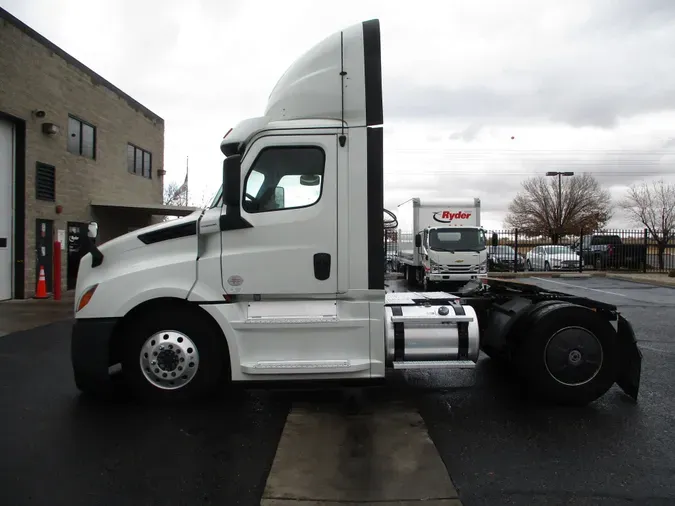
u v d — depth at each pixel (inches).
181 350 196.5
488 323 238.5
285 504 131.6
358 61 193.0
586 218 2071.9
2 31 495.5
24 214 536.7
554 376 207.0
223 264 190.4
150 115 869.2
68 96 613.0
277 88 204.7
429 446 166.4
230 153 200.7
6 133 520.1
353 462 154.9
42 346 319.6
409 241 786.8
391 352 201.6
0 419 191.5
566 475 148.2
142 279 191.0
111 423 187.6
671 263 1064.2
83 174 649.6
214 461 157.5
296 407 204.5
